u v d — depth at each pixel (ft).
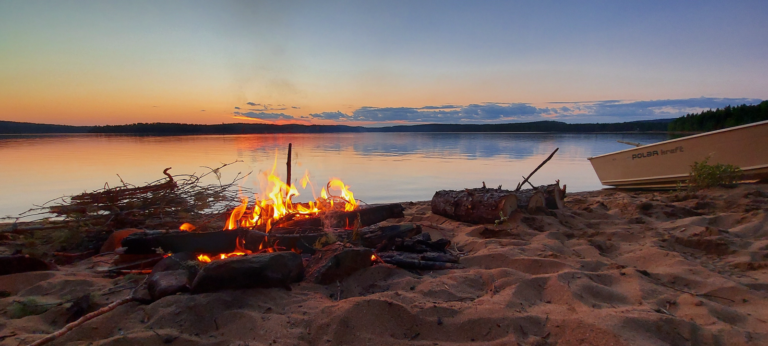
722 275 11.51
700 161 28.86
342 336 8.02
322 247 12.99
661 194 29.73
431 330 8.28
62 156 70.23
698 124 136.56
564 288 9.96
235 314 8.70
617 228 17.69
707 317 8.65
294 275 10.77
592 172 52.13
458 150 99.86
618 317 8.30
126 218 17.19
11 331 8.35
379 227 14.65
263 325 8.34
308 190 38.70
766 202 21.20
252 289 9.93
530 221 18.20
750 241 14.44
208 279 9.55
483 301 9.46
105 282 11.23
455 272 11.91
